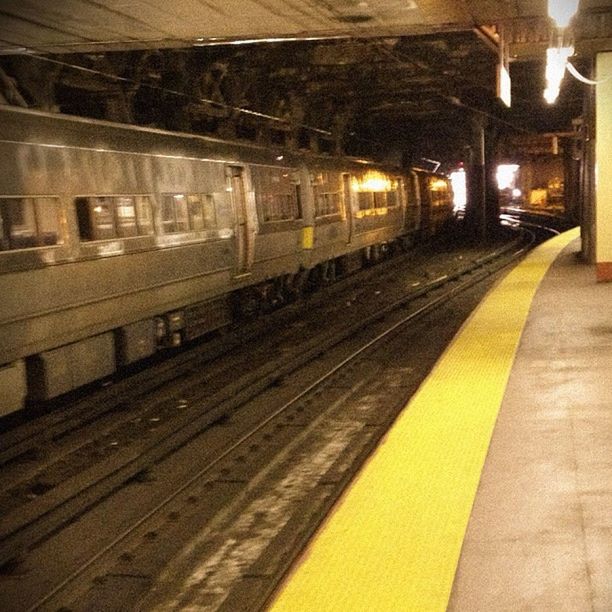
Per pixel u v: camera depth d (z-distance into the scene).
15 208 9.33
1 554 6.07
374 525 5.24
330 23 9.38
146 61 17.80
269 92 24.33
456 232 44.97
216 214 14.85
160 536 6.69
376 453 6.73
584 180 22.78
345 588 4.41
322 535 5.11
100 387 12.27
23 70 14.03
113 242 11.30
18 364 9.48
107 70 16.20
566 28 11.38
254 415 10.16
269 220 17.45
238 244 15.84
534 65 23.48
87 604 5.63
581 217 23.95
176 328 13.62
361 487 5.94
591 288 16.83
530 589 4.29
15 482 7.90
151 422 10.05
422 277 25.88
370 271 27.08
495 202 44.03
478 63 22.17
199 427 9.40
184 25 9.23
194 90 19.61
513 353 10.65
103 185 11.18
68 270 10.27
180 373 12.44
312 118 29.28
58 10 8.29
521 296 16.27
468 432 7.23
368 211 25.97
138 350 12.28
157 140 12.94
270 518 7.11
